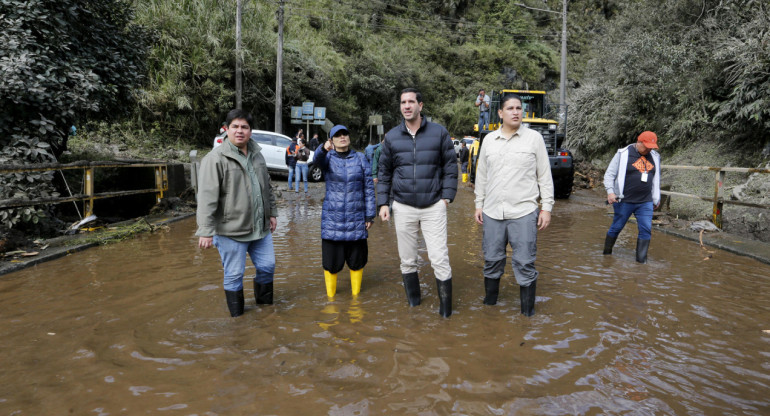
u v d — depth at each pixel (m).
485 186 3.90
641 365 2.71
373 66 29.86
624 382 2.50
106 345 2.97
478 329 3.28
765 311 3.67
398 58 33.53
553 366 2.69
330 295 4.07
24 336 3.12
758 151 10.31
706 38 12.13
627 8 16.00
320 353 2.86
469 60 40.75
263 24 22.56
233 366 2.68
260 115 21.52
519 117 3.62
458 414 2.18
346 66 28.48
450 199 3.60
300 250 5.89
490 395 2.36
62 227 6.70
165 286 4.29
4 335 3.14
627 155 5.29
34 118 6.80
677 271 4.92
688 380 2.54
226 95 18.42
